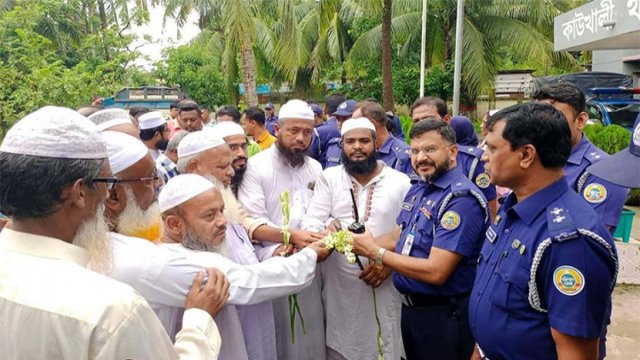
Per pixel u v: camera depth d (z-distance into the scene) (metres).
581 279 1.57
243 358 2.08
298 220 3.18
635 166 1.83
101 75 10.13
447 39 16.95
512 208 1.80
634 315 4.41
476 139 4.57
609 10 7.55
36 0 11.82
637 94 10.84
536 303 1.69
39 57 8.48
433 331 2.62
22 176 1.16
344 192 3.11
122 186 1.83
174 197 2.04
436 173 2.63
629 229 5.28
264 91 23.98
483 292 1.88
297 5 20.80
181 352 1.51
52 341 1.12
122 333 1.13
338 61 19.22
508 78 19.23
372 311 2.97
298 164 3.27
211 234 2.06
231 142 3.13
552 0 18.02
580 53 22.48
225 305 1.97
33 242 1.22
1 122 7.80
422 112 4.43
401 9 17.00
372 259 2.59
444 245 2.47
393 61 17.62
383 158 4.23
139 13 13.89
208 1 17.28
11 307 1.15
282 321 2.89
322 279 3.09
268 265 2.12
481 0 16.33
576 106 2.55
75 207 1.25
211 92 17.19
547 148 1.71
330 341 3.06
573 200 1.70
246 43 11.16
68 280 1.17
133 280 1.69
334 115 6.50
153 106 10.57
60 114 1.24
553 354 1.69
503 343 1.78
